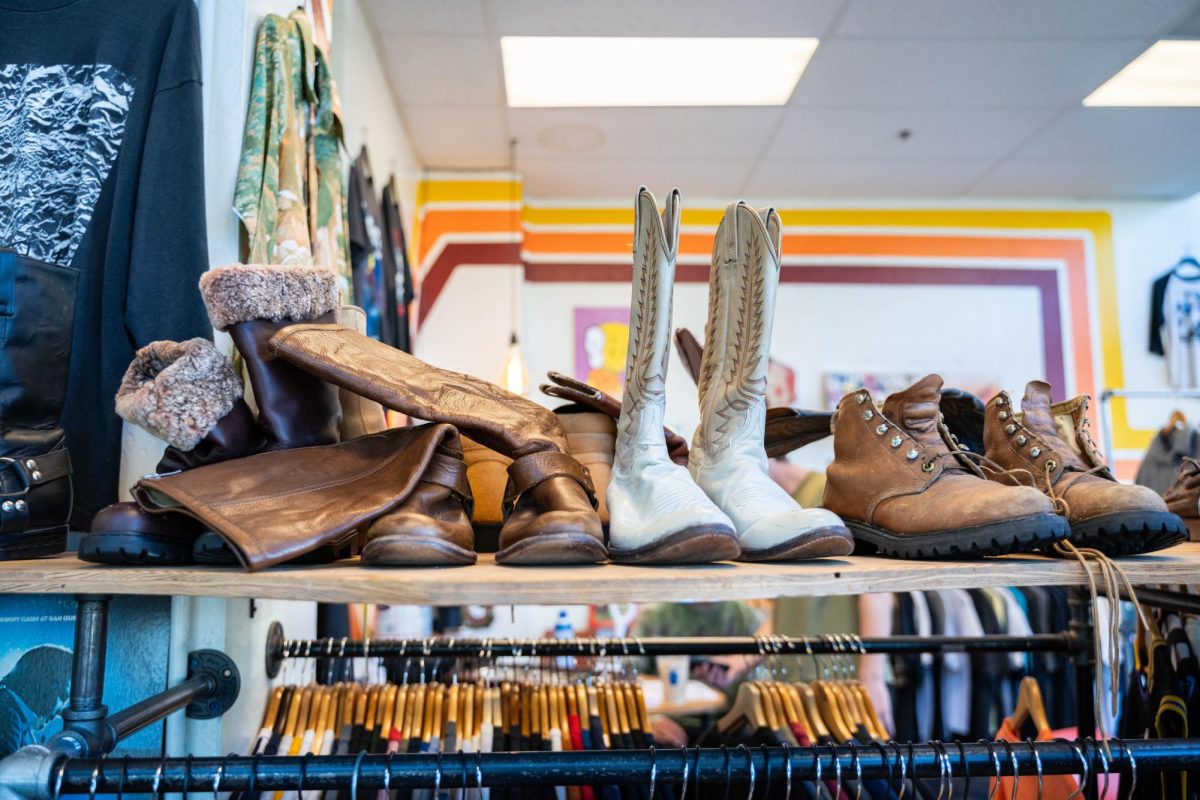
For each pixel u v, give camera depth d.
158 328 1.10
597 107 3.09
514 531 0.74
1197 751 0.74
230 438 0.85
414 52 2.72
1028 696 1.32
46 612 0.99
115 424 1.13
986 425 1.13
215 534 0.74
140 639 1.01
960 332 3.87
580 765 0.71
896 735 2.22
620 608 2.93
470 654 1.29
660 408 0.85
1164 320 3.88
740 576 0.67
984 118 3.17
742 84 2.94
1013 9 2.49
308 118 1.47
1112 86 2.94
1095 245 3.95
